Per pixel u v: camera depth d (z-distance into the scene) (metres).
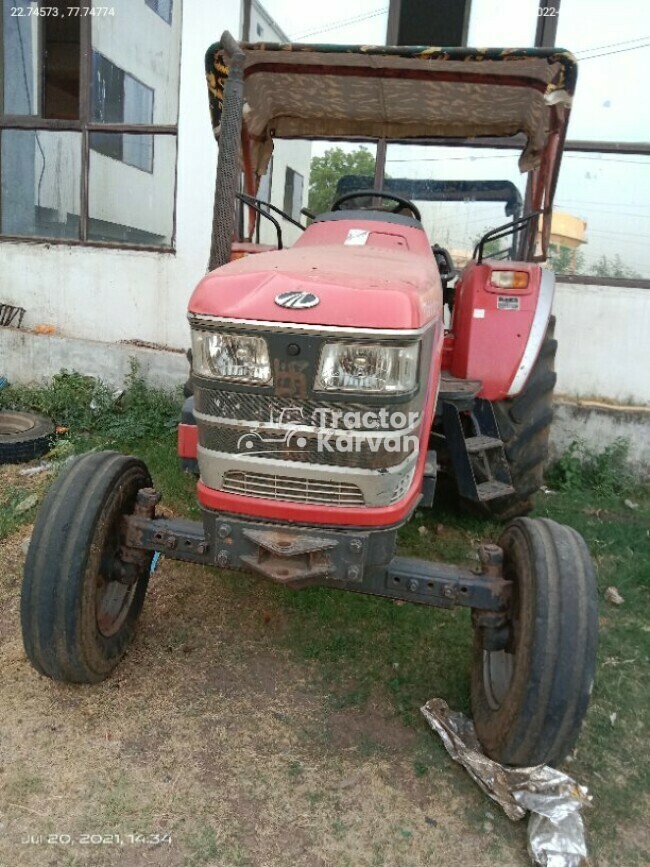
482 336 4.00
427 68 3.69
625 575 4.04
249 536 2.31
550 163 4.12
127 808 2.25
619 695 3.03
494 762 2.45
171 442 5.43
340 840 2.21
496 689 2.63
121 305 6.41
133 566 2.76
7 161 6.86
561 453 5.59
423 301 2.23
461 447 3.64
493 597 2.51
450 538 4.37
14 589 3.40
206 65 3.73
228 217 3.00
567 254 5.86
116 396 5.96
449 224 6.05
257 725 2.66
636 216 5.73
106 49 6.48
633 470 5.55
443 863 2.16
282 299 2.12
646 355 5.63
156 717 2.65
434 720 2.69
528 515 4.62
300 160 6.04
